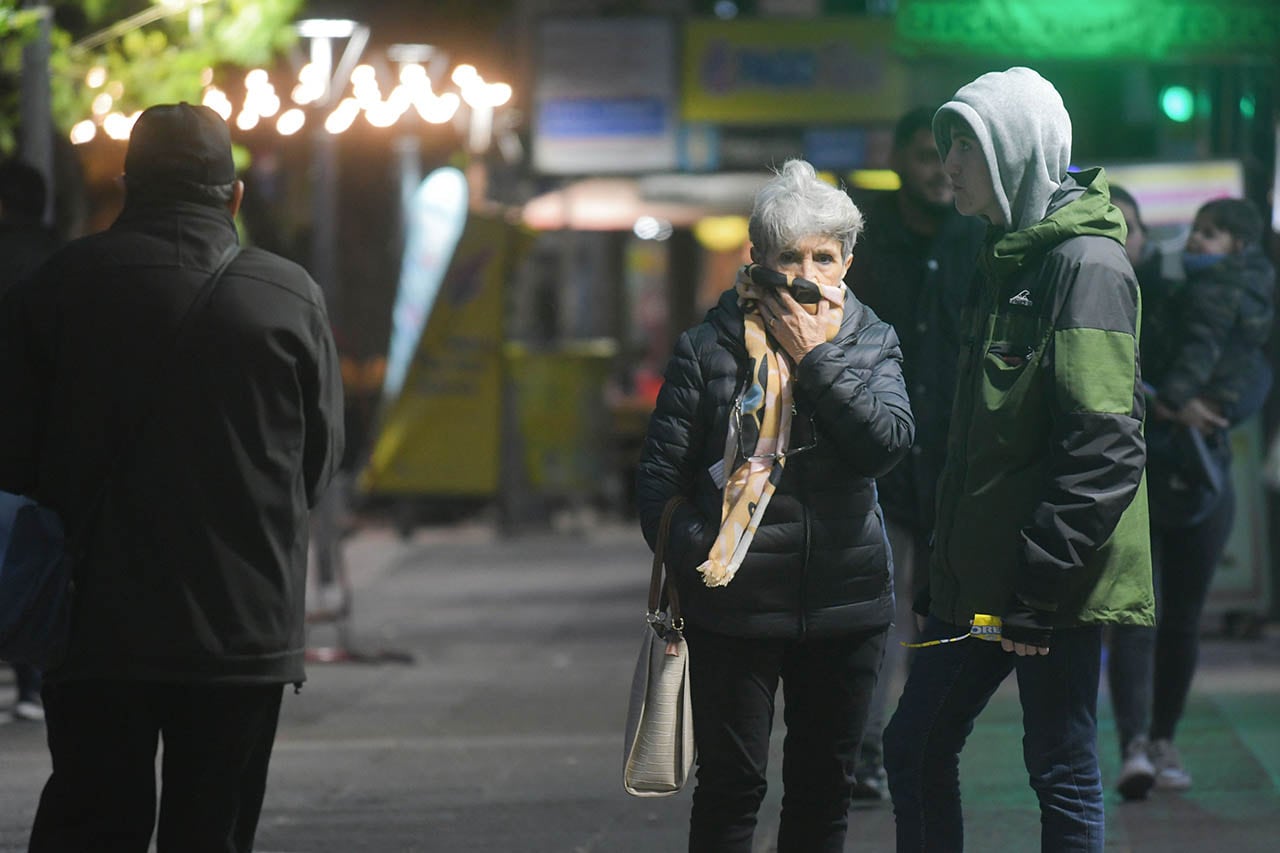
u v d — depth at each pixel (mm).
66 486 12422
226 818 12688
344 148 68000
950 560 14164
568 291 109625
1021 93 14000
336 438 13055
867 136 68312
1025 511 13812
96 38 31719
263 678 12445
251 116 34344
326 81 35781
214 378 12461
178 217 12781
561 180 69000
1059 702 14023
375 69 41312
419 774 23281
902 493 20453
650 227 88562
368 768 23719
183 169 12828
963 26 37156
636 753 13492
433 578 46750
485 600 42219
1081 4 36906
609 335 101000
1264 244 36562
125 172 13031
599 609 40375
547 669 32250
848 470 13492
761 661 13516
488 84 39375
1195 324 21781
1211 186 36312
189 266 12664
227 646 12328
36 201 24516
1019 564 13516
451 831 20156
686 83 68250
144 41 31984
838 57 68125
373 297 67438
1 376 12578
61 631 12203
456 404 57062
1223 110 38125
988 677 14383
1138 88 46719
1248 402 22125
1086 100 46969
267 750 13016
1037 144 13930
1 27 27953
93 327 12492
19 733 25781
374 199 68312
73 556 12305
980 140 13922
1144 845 19141
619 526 61594
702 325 13859
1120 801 21266
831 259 13555
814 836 13969
